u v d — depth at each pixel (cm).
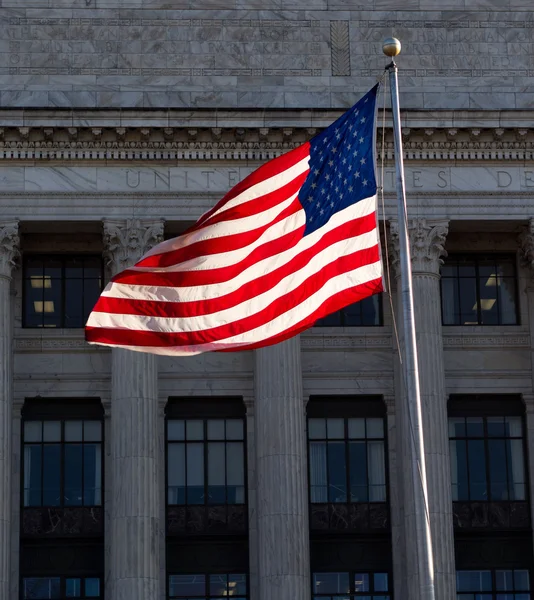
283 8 8362
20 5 8281
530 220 8031
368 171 5406
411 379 5241
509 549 8000
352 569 7888
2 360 7706
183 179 7962
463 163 8056
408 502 7675
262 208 5469
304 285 5384
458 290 8319
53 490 7925
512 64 8344
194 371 8044
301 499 7650
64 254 8188
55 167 7931
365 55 8325
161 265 5456
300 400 7800
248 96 8231
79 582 7812
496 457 8131
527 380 8194
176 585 7825
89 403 8050
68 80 8194
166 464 7981
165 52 8269
